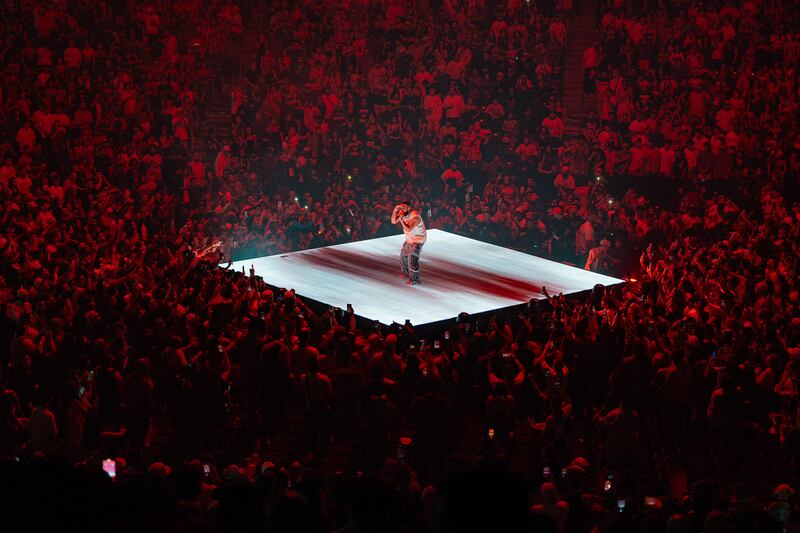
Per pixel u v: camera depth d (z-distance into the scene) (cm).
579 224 4919
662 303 3072
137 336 2698
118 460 1683
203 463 1872
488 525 387
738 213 4681
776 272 3294
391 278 3766
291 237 4853
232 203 4962
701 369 2450
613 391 2386
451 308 3378
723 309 3091
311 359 2242
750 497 1586
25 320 2614
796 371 2347
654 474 2189
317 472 2239
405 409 2423
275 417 2352
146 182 4831
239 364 2539
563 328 2814
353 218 4988
